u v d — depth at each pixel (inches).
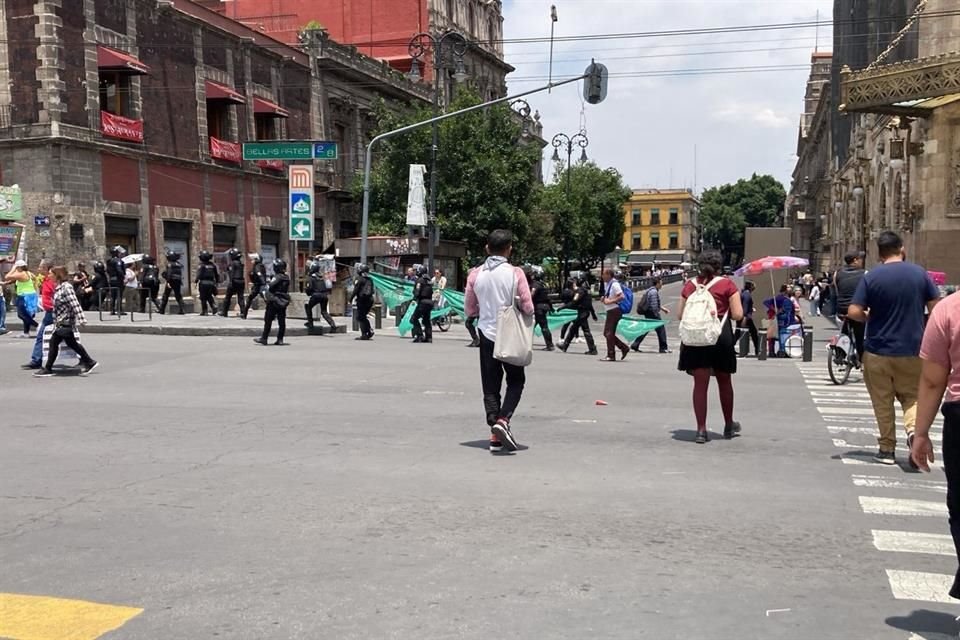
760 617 173.3
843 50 1854.1
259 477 284.8
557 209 2241.6
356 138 1862.7
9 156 1093.1
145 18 1245.1
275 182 1578.5
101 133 1152.2
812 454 335.9
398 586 187.2
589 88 931.3
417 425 383.6
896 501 265.4
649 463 313.6
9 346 710.5
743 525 236.8
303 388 495.5
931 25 978.1
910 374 312.8
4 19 1082.7
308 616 170.9
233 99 1416.1
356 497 260.5
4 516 239.8
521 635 162.7
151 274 1000.2
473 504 253.4
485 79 2527.1
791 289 927.7
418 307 848.3
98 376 538.0
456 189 1584.6
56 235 1083.9
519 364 319.3
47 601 179.0
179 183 1320.1
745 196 5147.6
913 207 1012.5
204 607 175.3
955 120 970.1
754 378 604.1
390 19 2166.6
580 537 223.5
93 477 283.7
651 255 5708.7
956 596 164.1
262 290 996.6
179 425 377.7
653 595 184.1
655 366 669.9
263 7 2217.0
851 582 194.2
